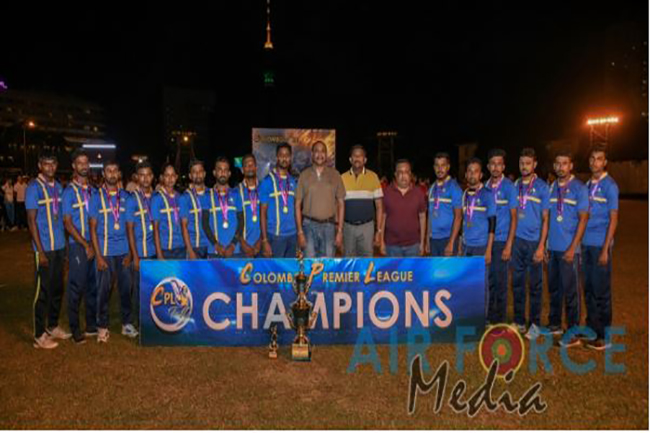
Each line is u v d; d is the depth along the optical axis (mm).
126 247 6457
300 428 4012
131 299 6512
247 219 6965
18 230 19141
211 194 6809
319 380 4934
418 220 6938
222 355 5656
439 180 6977
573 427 4062
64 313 7594
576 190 6094
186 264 5938
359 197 7129
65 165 33312
